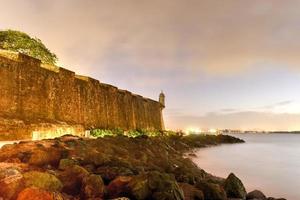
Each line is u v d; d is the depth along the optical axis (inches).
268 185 864.9
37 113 1068.5
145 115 2246.6
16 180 343.9
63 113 1230.3
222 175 1014.4
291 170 1168.8
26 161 538.6
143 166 652.7
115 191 415.5
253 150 2304.4
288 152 2102.6
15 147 603.5
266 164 1363.2
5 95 938.1
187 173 628.1
